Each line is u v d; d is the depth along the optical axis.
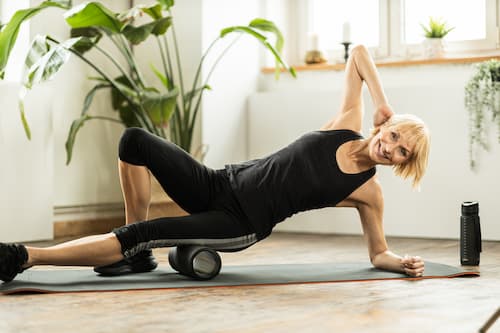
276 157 2.57
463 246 2.95
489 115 4.07
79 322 1.80
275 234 4.52
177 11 4.73
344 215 4.54
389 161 2.48
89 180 4.59
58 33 4.39
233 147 4.86
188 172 2.49
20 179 4.00
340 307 1.99
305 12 5.22
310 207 2.56
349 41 4.81
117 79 4.68
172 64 4.77
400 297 2.15
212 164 4.70
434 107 4.23
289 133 4.79
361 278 2.50
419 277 2.54
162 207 4.29
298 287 2.35
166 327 1.74
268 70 5.09
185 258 2.43
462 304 2.04
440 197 4.23
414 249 3.63
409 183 4.31
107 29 4.20
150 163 2.47
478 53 4.57
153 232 2.38
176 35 4.74
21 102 3.47
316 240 4.12
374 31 4.95
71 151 4.14
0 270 2.20
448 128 4.20
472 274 2.61
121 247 2.35
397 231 4.35
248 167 2.59
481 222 4.11
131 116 4.68
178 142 4.40
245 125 4.96
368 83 2.62
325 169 2.53
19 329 1.72
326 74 4.92
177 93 4.07
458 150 4.17
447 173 4.20
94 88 4.27
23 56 4.17
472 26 4.62
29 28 4.19
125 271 2.58
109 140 4.72
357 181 2.57
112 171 4.75
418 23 4.80
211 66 4.70
